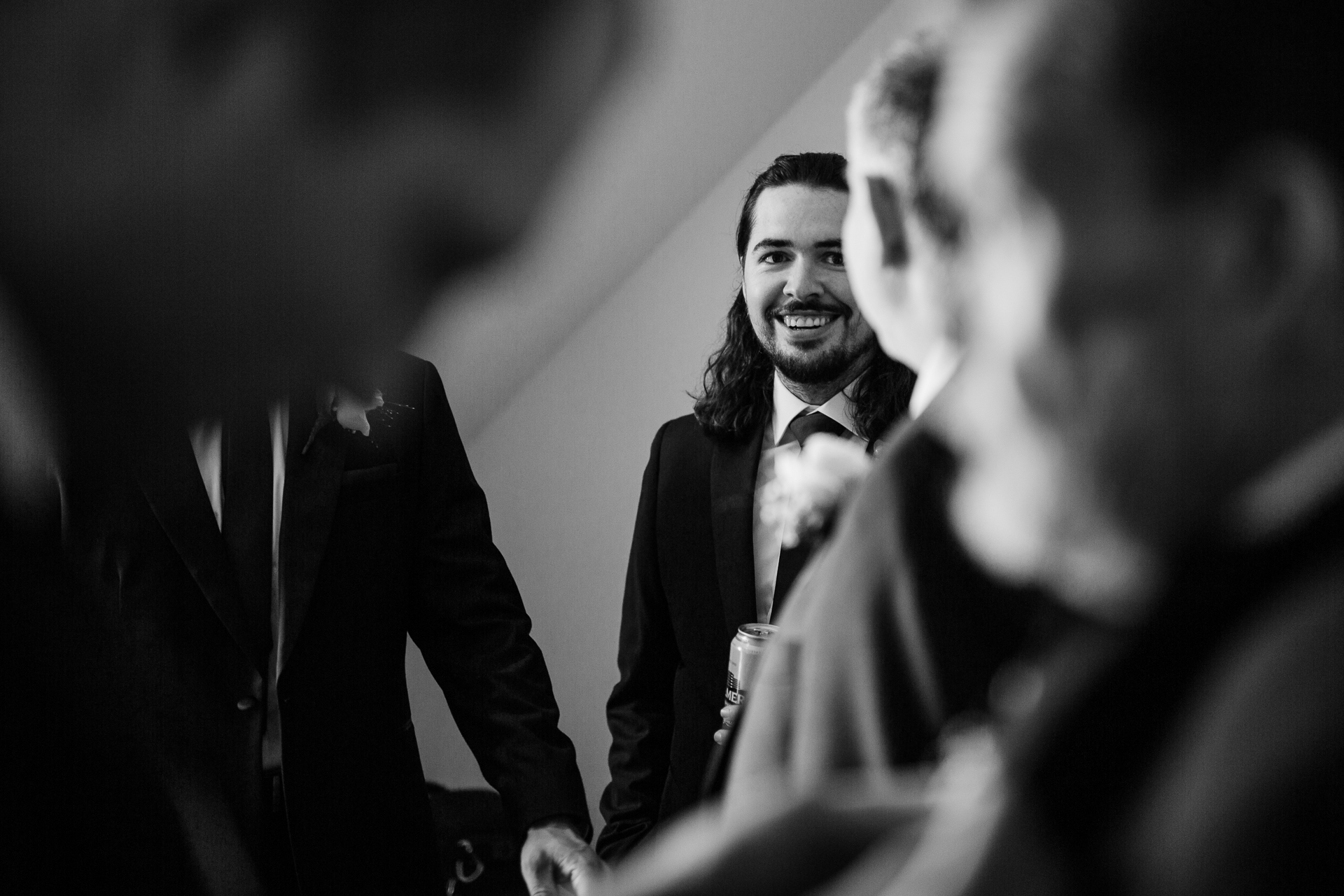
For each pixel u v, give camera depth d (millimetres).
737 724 801
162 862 734
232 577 1548
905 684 704
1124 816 433
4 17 440
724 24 2732
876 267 749
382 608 1787
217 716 1507
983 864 458
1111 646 475
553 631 3713
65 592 677
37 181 449
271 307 468
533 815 1789
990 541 646
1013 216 507
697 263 3414
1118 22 466
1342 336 471
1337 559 423
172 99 447
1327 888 369
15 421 542
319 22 441
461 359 3129
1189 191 465
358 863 1720
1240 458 491
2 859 633
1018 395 556
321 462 1683
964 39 530
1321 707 385
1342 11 447
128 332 471
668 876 608
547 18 448
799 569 1917
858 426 2029
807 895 589
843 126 3178
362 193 455
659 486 2230
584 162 487
